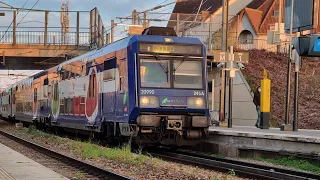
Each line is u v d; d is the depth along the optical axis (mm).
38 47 40594
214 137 19219
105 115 19984
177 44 17875
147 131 17234
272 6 53594
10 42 40312
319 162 14414
